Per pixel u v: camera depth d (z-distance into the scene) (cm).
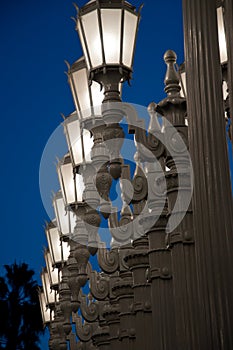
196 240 632
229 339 599
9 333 2598
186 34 685
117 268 1137
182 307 730
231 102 651
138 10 779
